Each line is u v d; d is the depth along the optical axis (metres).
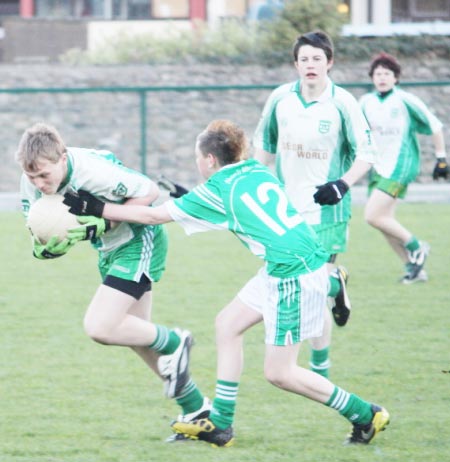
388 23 76.56
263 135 21.48
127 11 79.56
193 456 16.08
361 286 30.48
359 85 52.91
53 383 20.47
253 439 16.98
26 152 15.24
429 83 52.69
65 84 63.94
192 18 77.56
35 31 74.31
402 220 44.00
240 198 15.73
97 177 15.84
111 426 17.69
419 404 18.97
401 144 30.08
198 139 16.23
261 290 16.31
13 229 43.06
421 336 24.36
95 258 36.09
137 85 63.41
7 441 16.88
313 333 15.89
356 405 16.30
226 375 16.55
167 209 15.88
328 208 20.55
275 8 68.62
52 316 26.81
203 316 26.53
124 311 16.45
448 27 69.50
